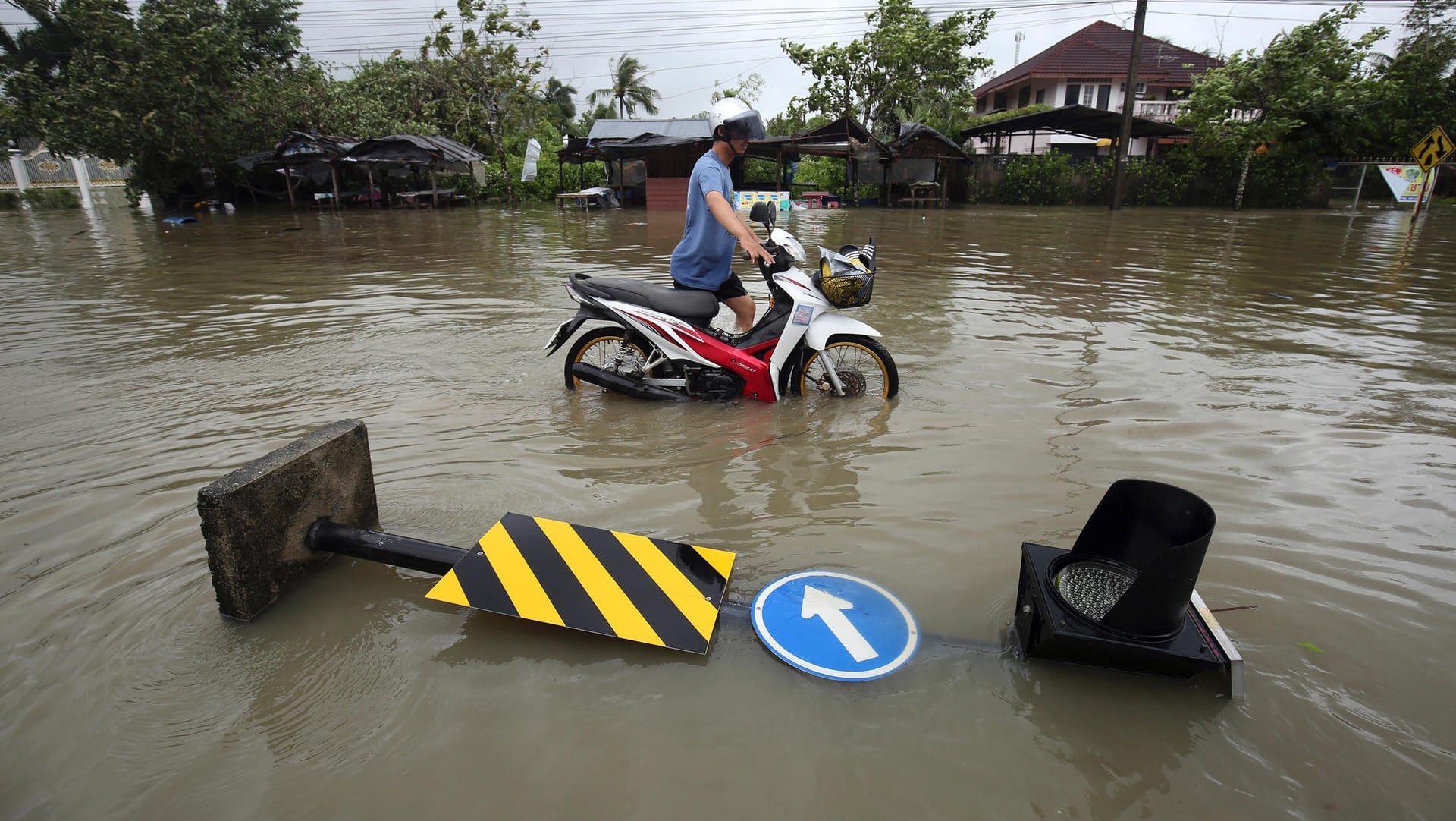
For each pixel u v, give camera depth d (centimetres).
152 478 337
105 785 176
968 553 274
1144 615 203
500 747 188
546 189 3150
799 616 236
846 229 1698
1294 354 539
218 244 1395
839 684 209
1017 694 205
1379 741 188
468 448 375
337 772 180
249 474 236
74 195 2953
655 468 350
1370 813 168
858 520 299
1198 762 183
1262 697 203
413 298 789
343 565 270
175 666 216
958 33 2892
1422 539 281
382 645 226
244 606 234
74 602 245
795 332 432
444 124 3222
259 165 2572
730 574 254
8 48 2652
